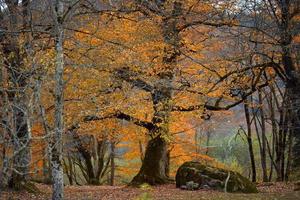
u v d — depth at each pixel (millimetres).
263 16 18281
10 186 15680
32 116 10109
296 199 13703
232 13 18141
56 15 12281
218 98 19500
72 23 15422
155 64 17703
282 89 28703
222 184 17000
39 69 12180
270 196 14742
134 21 16844
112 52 16422
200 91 18391
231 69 19297
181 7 17969
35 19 14727
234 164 36844
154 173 19969
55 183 11305
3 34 14039
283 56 18297
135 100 17250
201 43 19297
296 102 18969
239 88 19422
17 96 10750
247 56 18328
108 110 17266
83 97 16281
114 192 17312
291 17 17328
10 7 14148
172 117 18438
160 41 17766
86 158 32281
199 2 18141
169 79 18188
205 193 15992
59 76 11719
